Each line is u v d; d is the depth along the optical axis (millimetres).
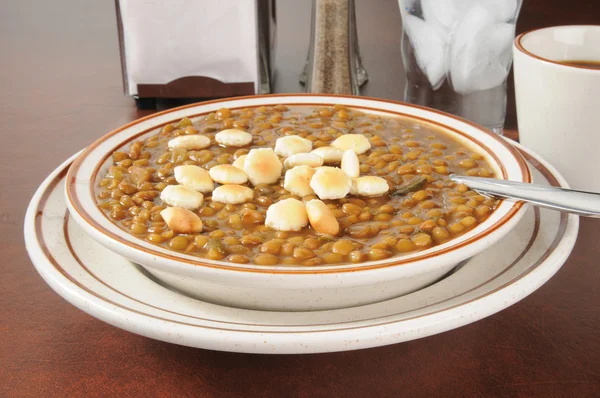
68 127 566
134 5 549
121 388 338
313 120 480
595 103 442
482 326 374
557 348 361
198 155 428
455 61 515
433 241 359
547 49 495
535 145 474
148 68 568
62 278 343
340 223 371
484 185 388
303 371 347
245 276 320
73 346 361
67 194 378
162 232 363
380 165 422
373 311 338
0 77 661
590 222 454
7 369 348
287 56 683
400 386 339
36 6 882
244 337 312
